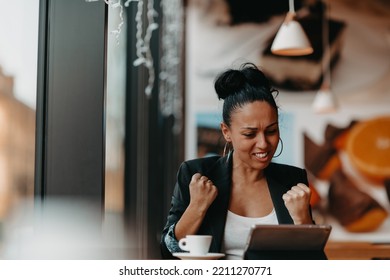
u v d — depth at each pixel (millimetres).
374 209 8961
